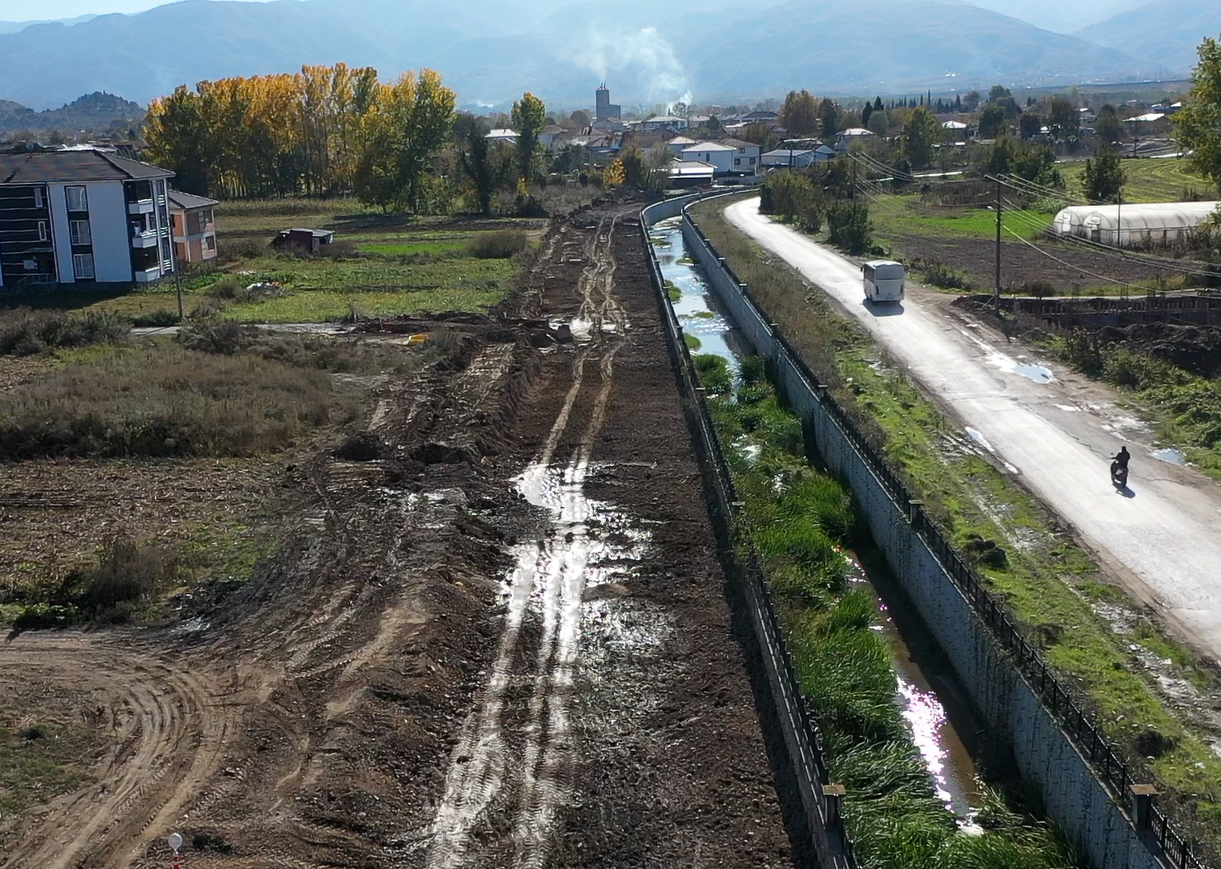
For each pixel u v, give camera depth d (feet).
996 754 59.77
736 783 56.39
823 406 108.47
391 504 92.27
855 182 281.33
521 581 81.10
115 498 94.07
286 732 58.49
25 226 203.00
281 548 83.05
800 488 96.94
